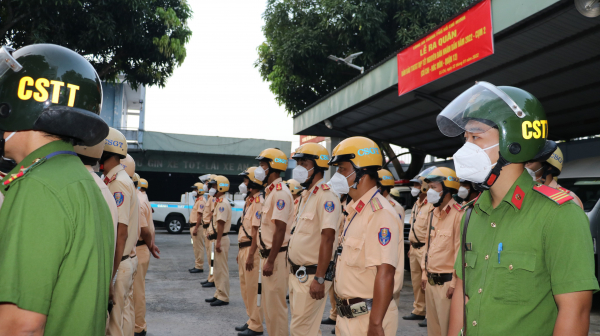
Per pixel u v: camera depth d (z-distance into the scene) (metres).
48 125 1.25
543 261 1.44
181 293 7.09
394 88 8.45
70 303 1.12
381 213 2.33
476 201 1.73
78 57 1.40
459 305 1.75
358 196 2.57
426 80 7.10
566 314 1.34
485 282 1.54
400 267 2.39
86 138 1.33
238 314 5.82
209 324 5.33
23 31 9.86
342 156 2.56
